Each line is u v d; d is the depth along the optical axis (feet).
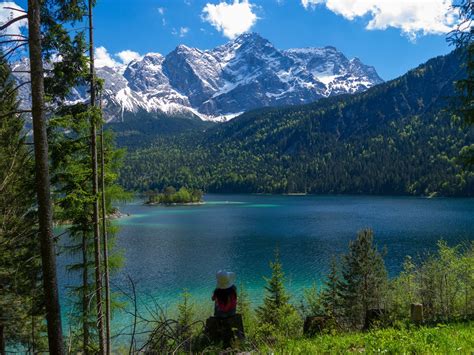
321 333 35.27
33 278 44.09
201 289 139.44
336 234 265.95
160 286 143.54
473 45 39.34
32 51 23.57
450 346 24.93
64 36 37.22
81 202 46.50
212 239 256.11
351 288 93.30
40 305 42.98
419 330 31.24
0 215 37.91
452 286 63.62
